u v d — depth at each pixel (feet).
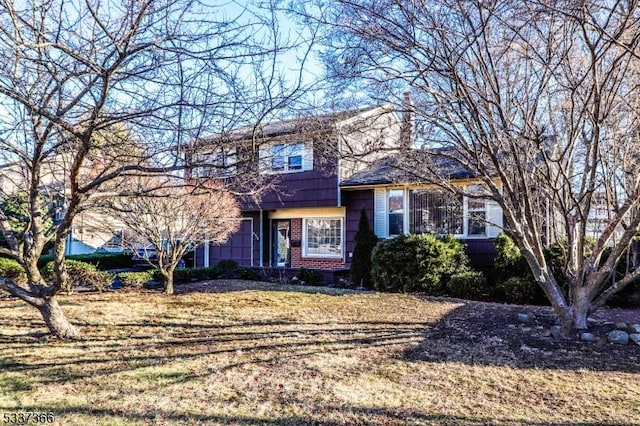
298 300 28.89
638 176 16.92
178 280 41.14
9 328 20.66
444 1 16.05
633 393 12.82
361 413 11.60
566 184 18.52
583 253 18.78
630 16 13.62
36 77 15.53
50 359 16.03
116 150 15.38
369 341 18.47
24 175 18.31
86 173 20.63
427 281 32.73
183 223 33.40
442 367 15.19
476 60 17.63
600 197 21.75
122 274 36.88
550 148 19.98
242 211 53.42
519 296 29.12
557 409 11.79
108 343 18.21
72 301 28.71
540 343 17.72
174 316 23.56
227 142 15.08
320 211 51.06
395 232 43.55
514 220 18.38
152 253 53.26
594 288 18.72
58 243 17.47
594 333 18.49
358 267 39.52
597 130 15.83
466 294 31.40
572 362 15.53
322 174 46.06
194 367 15.26
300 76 19.76
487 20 14.97
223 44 12.97
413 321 22.11
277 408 11.93
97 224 45.27
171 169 14.43
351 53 17.34
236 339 18.89
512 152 17.24
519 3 15.26
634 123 17.89
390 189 43.83
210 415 11.49
